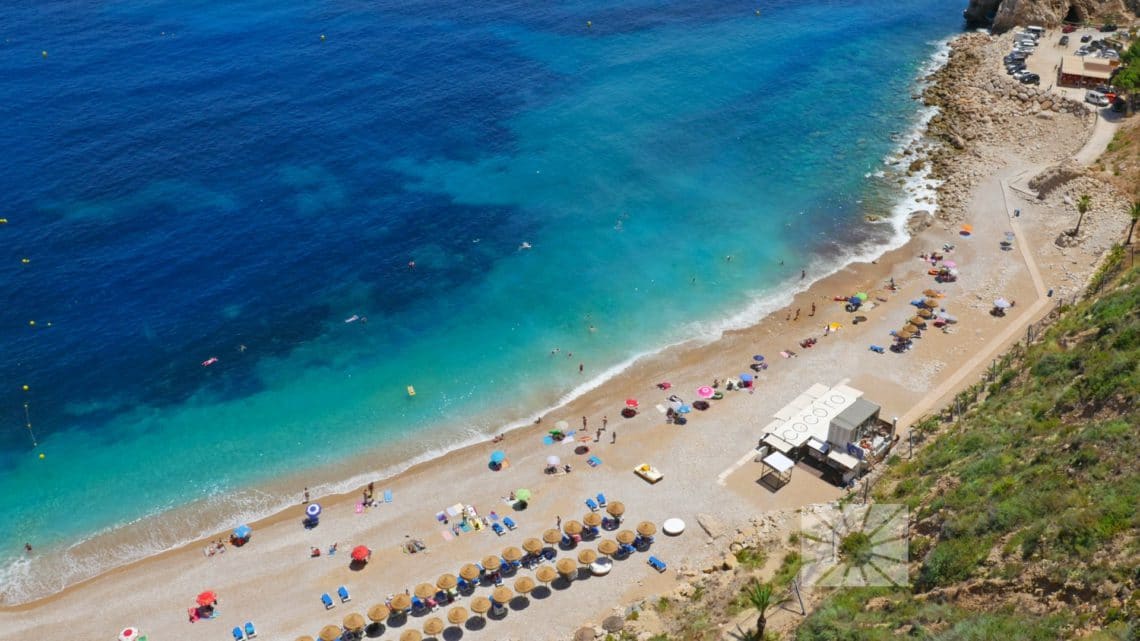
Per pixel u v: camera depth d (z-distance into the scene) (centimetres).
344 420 8831
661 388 9106
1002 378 7831
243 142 13512
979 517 5344
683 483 7812
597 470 8056
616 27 18225
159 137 13512
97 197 12038
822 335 9606
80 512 7844
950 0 19838
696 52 17038
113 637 6694
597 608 6681
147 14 18200
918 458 7200
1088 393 6172
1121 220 10375
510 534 7456
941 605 4875
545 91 15438
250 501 7944
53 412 8856
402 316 10238
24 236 11188
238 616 6800
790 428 7894
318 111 14488
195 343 9750
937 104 14688
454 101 14988
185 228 11506
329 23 18050
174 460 8369
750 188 12606
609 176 12950
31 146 13112
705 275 10838
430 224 11838
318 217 11869
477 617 6669
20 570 7325
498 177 12900
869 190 12406
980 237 10956
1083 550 4569
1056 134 12794
